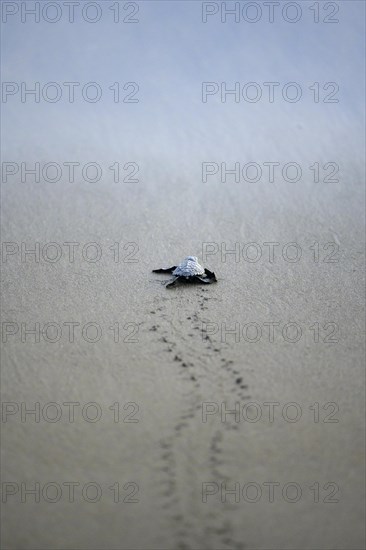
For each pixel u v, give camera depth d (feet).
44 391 26.04
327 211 46.37
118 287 35.27
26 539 19.10
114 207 46.96
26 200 47.78
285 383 26.68
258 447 22.84
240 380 26.78
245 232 43.24
